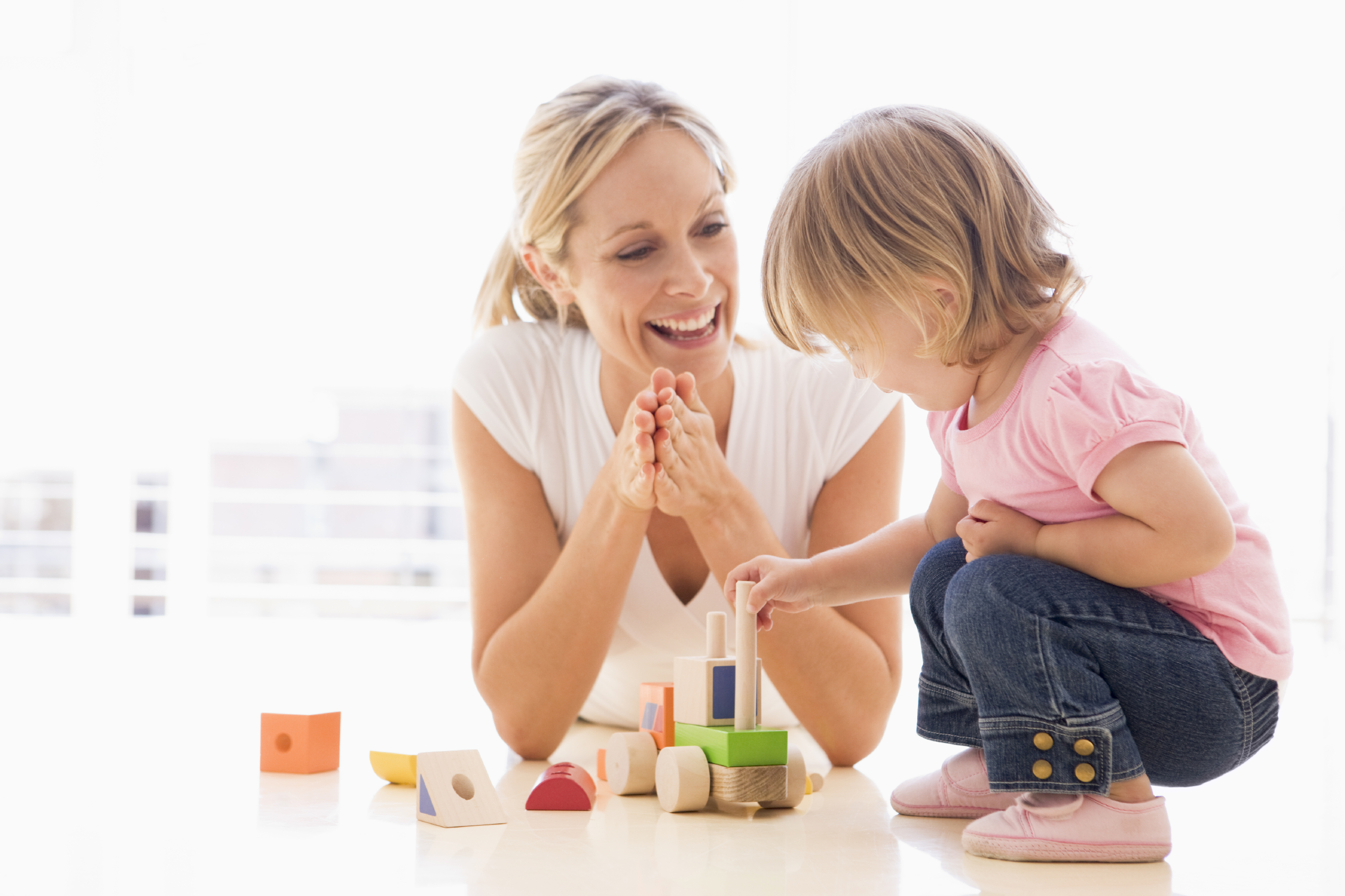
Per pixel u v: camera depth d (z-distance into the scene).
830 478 1.38
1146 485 0.82
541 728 1.28
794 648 1.21
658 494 1.18
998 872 0.81
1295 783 1.18
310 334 2.97
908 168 0.95
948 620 0.90
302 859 0.84
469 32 2.84
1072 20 2.54
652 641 1.36
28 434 2.96
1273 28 2.50
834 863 0.83
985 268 0.93
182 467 2.92
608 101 1.28
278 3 2.89
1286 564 2.57
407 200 2.90
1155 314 2.53
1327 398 2.51
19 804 1.02
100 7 2.88
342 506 5.04
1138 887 0.78
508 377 1.39
